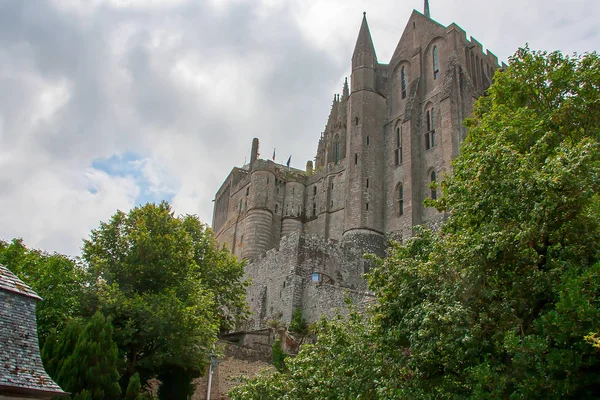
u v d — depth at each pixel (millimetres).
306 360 21812
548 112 23812
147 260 32906
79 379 22172
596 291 14000
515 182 15938
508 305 15031
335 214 73438
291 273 49688
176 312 28906
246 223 80375
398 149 66188
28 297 16703
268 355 38281
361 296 41531
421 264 17094
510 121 23984
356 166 66125
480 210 16891
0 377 13695
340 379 19156
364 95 69625
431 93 64438
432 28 67938
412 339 15250
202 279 40625
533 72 25859
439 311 15031
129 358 28906
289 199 81062
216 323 34375
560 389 12594
